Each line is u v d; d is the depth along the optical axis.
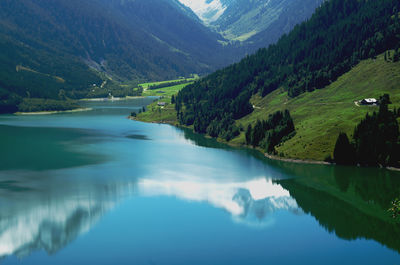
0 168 161.88
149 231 105.56
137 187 141.12
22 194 130.38
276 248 98.00
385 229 108.88
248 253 95.56
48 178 149.38
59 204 122.25
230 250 96.75
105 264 89.88
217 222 112.19
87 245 97.69
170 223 110.81
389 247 99.19
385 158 161.75
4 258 91.12
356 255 95.12
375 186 141.62
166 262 91.12
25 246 96.31
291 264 91.00
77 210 118.19
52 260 91.06
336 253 96.06
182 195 133.50
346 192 136.38
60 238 100.88
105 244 98.31
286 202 127.94
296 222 113.00
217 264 90.62
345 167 164.25
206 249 97.06
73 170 161.88
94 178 151.12
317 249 98.00
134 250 95.88
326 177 153.00
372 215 117.69
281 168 168.75
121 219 112.75
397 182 145.38
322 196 133.00
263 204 125.88
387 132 164.75
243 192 137.12
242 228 108.50
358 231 107.44
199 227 108.88
